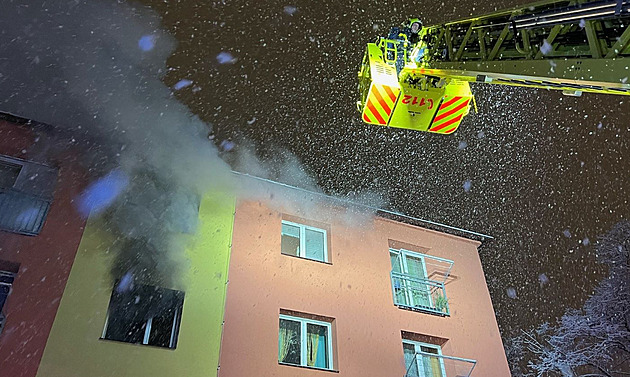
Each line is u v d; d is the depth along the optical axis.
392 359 9.26
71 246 8.12
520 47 5.74
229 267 9.24
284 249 10.51
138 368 7.30
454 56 7.09
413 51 7.91
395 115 7.94
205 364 7.73
